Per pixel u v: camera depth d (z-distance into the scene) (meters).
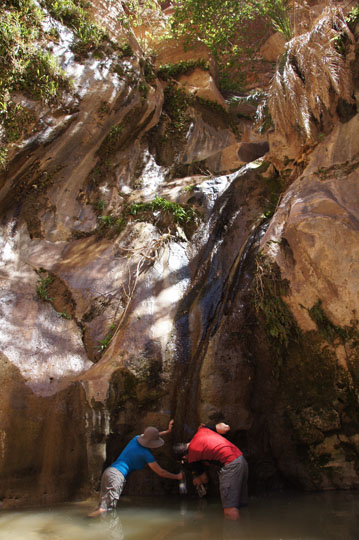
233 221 7.26
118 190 8.21
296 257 5.71
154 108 8.82
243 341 5.64
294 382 5.54
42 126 7.23
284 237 5.85
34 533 3.91
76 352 6.00
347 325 5.34
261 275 5.81
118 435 5.30
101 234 7.47
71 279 6.65
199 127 9.48
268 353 5.63
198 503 4.79
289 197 6.31
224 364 5.48
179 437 5.34
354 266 5.34
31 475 5.05
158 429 5.31
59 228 7.41
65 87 7.55
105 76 8.05
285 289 5.71
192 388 5.52
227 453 4.52
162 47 10.14
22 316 6.07
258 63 11.16
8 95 6.87
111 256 7.02
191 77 9.83
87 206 7.82
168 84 9.70
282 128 7.15
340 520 3.88
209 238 7.20
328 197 5.88
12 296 6.23
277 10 8.95
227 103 9.94
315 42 6.75
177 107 9.51
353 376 5.28
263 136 9.16
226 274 6.73
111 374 5.46
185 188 7.94
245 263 6.28
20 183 7.28
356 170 6.16
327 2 7.15
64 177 7.73
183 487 5.14
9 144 6.90
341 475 5.12
